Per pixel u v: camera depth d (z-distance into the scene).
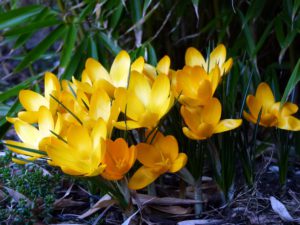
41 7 1.03
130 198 0.71
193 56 0.79
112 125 0.69
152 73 0.76
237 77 0.88
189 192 0.81
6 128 0.96
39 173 0.79
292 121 0.75
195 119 0.71
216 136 0.75
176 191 0.82
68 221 0.78
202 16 1.07
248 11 0.94
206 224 0.75
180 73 0.72
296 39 1.01
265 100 0.77
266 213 0.77
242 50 1.01
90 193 0.80
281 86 1.05
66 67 0.98
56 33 1.01
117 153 0.67
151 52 0.96
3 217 0.75
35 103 0.76
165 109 0.69
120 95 0.69
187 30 1.07
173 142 0.70
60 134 0.71
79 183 0.84
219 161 0.76
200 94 0.70
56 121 0.74
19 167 0.86
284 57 1.06
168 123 0.75
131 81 0.71
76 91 0.75
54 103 0.73
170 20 1.06
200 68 0.72
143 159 0.70
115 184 0.70
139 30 0.96
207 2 1.06
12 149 0.71
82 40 1.01
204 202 0.78
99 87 0.71
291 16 0.92
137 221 0.75
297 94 1.01
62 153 0.66
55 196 0.81
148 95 0.71
